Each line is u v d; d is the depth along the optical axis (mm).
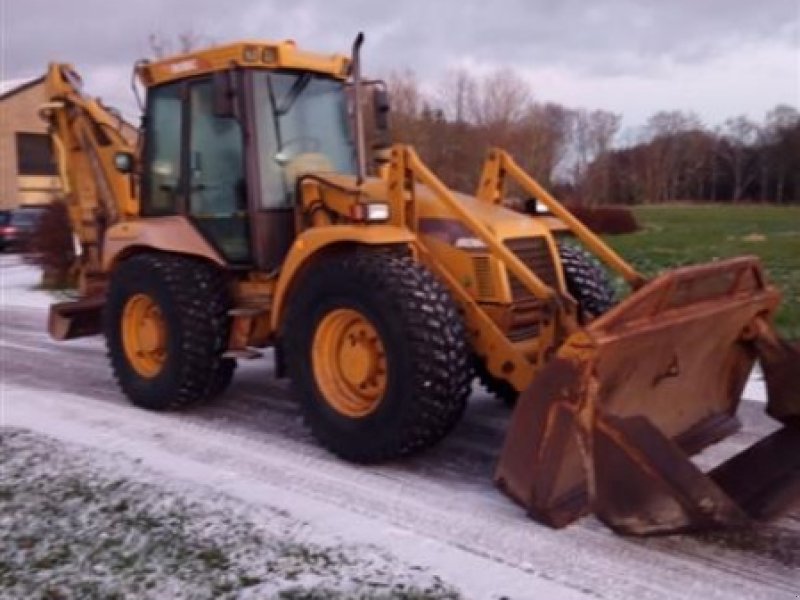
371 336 5023
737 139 67562
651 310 4105
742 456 4535
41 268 16391
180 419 6148
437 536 4098
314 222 5773
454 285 5125
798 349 4625
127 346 6461
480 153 24922
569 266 5922
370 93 6348
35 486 4738
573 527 4188
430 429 4812
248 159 5828
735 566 3791
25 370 8000
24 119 35250
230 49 5832
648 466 3781
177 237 6195
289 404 6543
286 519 4289
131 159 6715
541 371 4008
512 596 3518
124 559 3840
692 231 27172
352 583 3611
